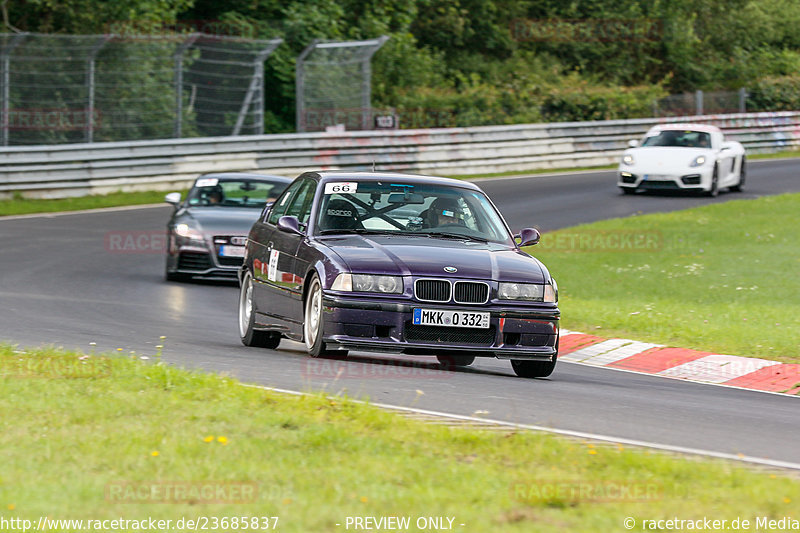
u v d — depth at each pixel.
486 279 29.00
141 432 19.11
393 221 31.89
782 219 80.25
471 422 21.72
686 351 37.72
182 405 21.34
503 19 182.25
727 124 138.62
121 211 81.06
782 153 146.38
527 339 29.33
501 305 29.00
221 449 18.08
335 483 16.31
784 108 166.00
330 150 101.50
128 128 101.12
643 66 188.38
